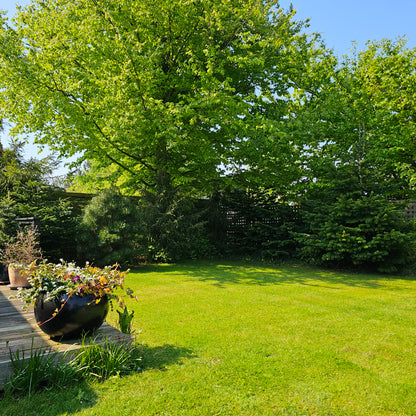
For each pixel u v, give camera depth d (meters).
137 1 10.80
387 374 3.00
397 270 9.36
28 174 10.26
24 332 3.51
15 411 2.35
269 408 2.42
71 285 3.24
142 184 13.50
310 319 4.68
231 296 6.18
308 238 10.27
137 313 4.95
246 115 11.40
